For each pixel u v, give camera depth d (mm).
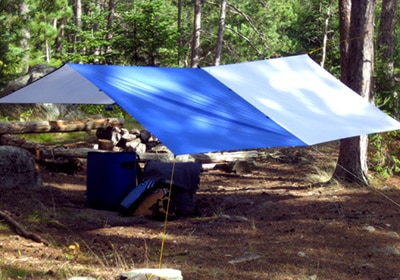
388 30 19281
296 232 7789
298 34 32625
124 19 23500
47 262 6184
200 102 7516
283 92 8539
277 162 15062
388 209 9203
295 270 6266
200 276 5973
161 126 6551
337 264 6535
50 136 16234
